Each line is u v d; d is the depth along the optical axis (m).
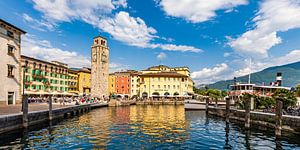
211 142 19.91
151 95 99.12
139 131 25.11
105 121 34.44
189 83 113.50
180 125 30.50
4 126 21.05
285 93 35.12
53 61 96.12
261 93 59.72
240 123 32.94
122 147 17.70
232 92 66.31
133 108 66.94
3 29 37.53
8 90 38.88
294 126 23.25
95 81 97.88
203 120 36.66
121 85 127.75
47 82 80.88
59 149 16.92
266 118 27.48
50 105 31.16
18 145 18.02
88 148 17.30
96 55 98.56
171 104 88.19
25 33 43.84
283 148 18.22
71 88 100.44
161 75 99.56
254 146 18.69
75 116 42.16
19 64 42.53
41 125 28.75
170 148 17.62
